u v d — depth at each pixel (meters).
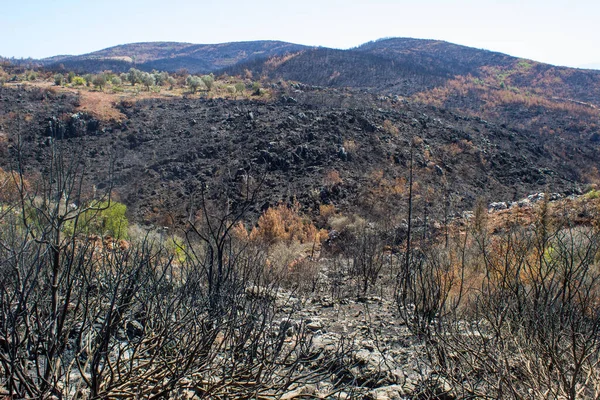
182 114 46.75
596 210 8.63
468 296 5.07
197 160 36.00
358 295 7.74
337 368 3.64
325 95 62.03
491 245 6.64
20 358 2.22
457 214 22.89
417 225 17.00
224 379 2.63
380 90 124.69
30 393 2.21
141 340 2.56
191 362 2.55
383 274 10.11
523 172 44.03
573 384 2.41
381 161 39.16
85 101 45.50
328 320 5.84
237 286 3.95
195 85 62.19
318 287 8.63
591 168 57.16
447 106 110.69
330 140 40.59
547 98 133.50
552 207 13.17
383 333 5.15
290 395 2.99
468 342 3.58
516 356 3.01
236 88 61.41
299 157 37.22
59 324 2.38
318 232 21.73
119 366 2.55
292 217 24.38
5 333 2.17
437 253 7.56
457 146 46.09
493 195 37.84
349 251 13.31
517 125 95.31
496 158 45.97
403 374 3.81
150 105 48.78
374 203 29.03
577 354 2.87
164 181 31.91
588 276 4.19
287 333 4.62
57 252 2.42
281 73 144.00
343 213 28.92
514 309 3.51
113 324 2.53
